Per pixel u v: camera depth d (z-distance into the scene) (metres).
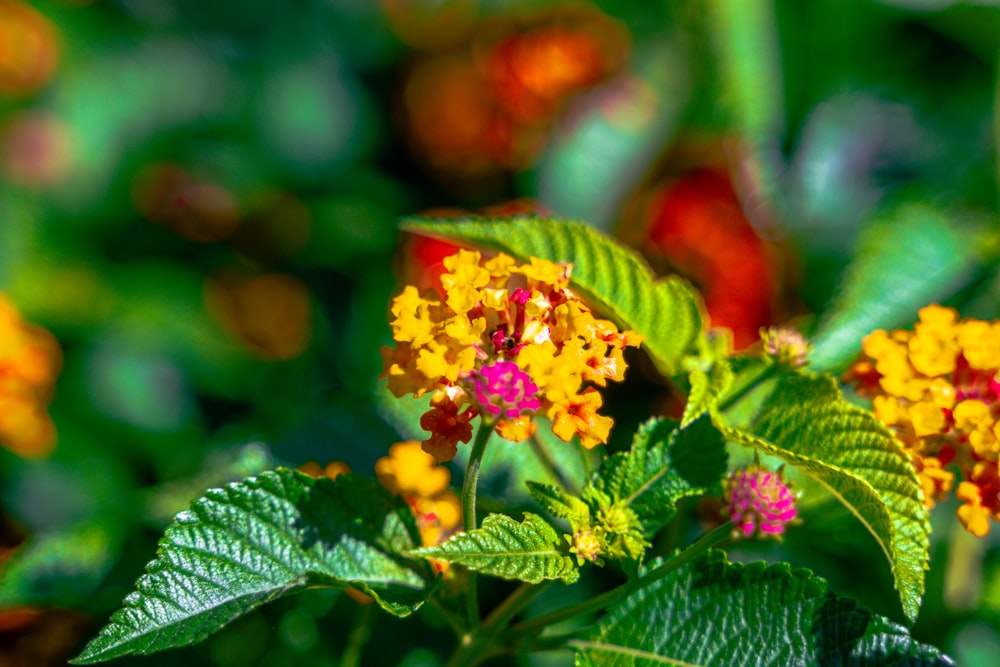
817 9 0.58
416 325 0.43
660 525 0.44
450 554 0.42
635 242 0.59
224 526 0.43
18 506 0.58
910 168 0.60
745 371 0.45
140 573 0.49
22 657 0.49
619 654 0.44
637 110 0.61
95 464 0.61
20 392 0.56
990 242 0.52
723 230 0.57
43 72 0.64
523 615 0.50
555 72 0.61
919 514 0.43
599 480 0.44
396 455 0.46
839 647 0.43
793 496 0.43
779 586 0.43
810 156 0.60
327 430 0.51
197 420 0.64
